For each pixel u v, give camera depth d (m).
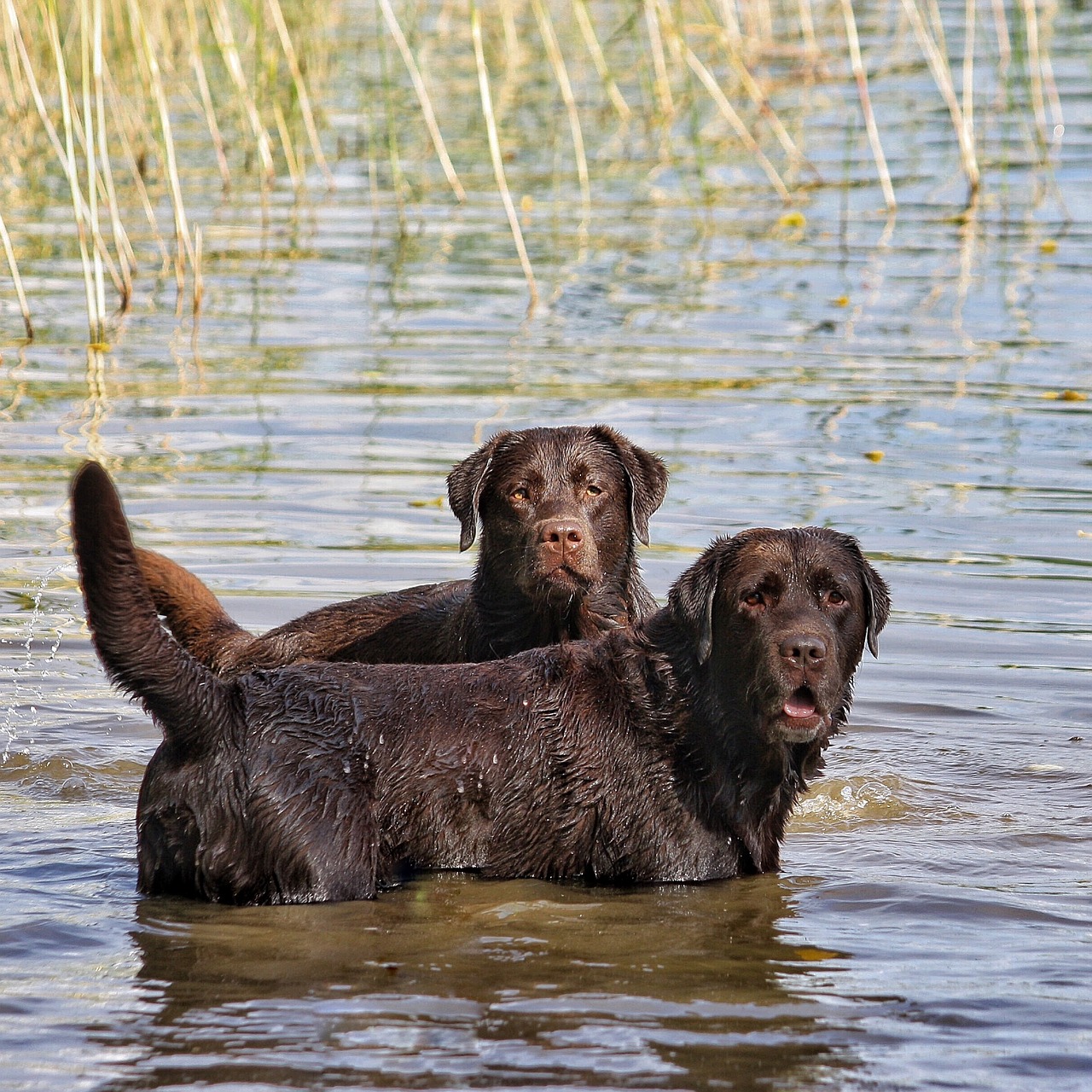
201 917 8.27
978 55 38.97
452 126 34.41
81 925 8.10
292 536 14.41
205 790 8.52
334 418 17.41
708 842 9.15
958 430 16.97
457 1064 6.47
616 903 8.67
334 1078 6.32
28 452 16.30
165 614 11.70
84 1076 6.32
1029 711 11.70
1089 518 14.74
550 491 11.02
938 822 9.93
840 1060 6.54
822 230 26.48
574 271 23.98
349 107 35.72
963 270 23.77
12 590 13.48
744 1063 6.50
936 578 13.60
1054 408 17.64
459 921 8.28
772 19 43.62
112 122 32.31
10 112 31.91
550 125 34.69
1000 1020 6.95
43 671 12.43
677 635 9.30
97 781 10.60
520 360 19.45
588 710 9.24
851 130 31.58
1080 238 25.52
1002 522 14.64
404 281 23.53
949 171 30.33
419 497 15.33
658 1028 6.84
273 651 11.62
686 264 24.36
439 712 9.12
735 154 32.34
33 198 28.38
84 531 8.08
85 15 21.66
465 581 12.41
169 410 17.69
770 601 8.89
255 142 31.86
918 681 12.18
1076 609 13.10
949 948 7.87
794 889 8.91
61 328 21.12
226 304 22.36
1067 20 43.56
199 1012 6.97
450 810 9.03
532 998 7.18
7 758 10.88
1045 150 30.00
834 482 15.52
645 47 41.22
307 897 8.52
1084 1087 6.32
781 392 18.16
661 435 16.67
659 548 13.81
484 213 27.89
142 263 24.58
